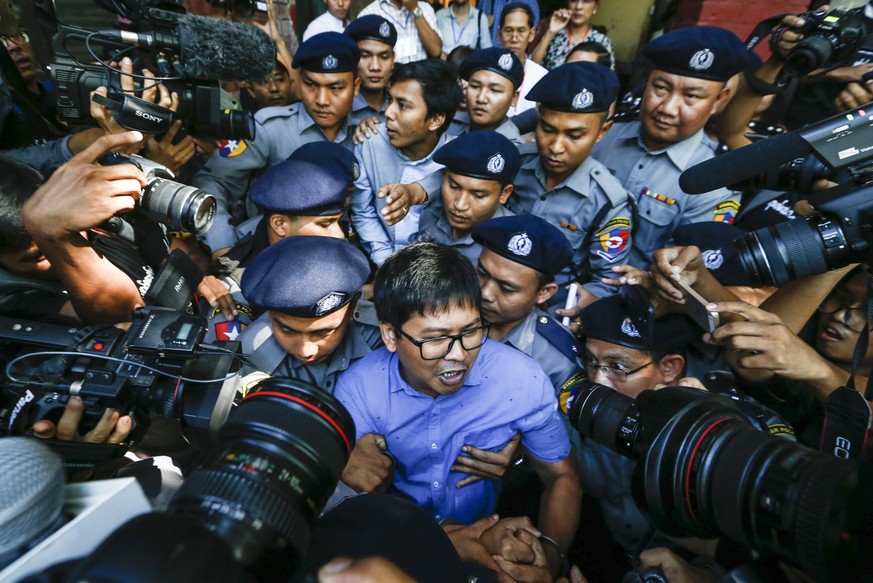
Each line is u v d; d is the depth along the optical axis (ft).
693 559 4.30
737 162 3.79
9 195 3.78
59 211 3.50
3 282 3.96
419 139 8.05
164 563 1.42
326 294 4.28
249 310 6.17
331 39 7.61
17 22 6.46
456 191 6.49
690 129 6.95
